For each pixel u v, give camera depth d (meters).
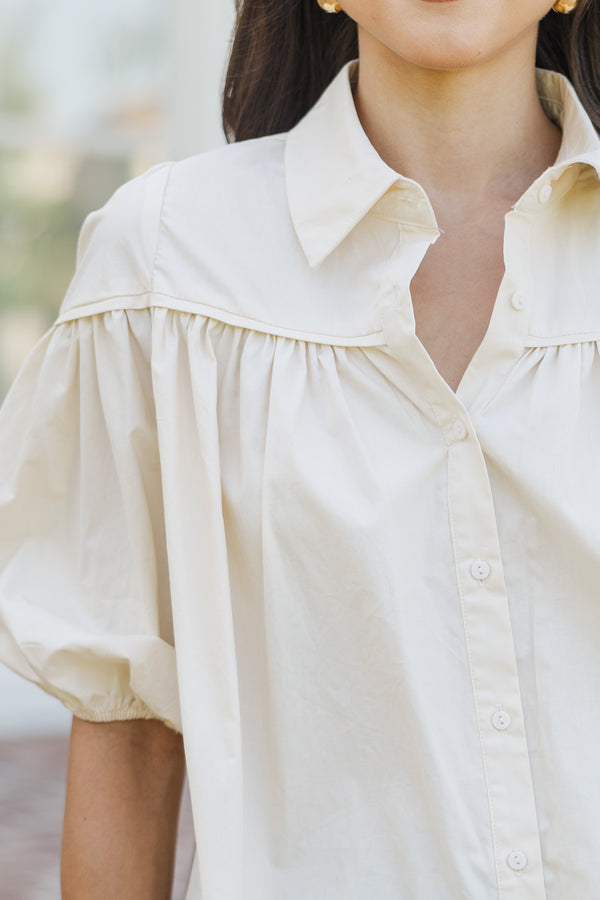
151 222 1.50
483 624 1.36
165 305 1.46
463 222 1.45
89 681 1.52
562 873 1.32
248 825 1.41
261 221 1.48
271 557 1.38
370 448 1.38
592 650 1.35
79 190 6.75
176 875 4.73
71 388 1.56
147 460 1.51
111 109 6.76
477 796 1.34
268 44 1.72
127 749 1.54
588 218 1.43
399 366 1.39
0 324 6.62
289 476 1.38
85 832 1.52
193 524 1.43
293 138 1.53
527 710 1.35
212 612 1.40
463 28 1.30
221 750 1.38
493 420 1.37
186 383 1.47
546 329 1.39
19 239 6.65
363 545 1.35
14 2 6.63
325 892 1.38
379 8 1.31
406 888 1.36
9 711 6.98
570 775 1.33
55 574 1.56
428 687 1.36
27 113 6.64
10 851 5.20
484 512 1.36
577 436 1.37
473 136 1.44
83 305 1.53
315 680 1.38
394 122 1.46
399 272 1.39
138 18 6.78
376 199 1.41
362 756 1.38
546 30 1.64
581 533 1.33
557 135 1.50
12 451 1.60
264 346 1.44
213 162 1.54
